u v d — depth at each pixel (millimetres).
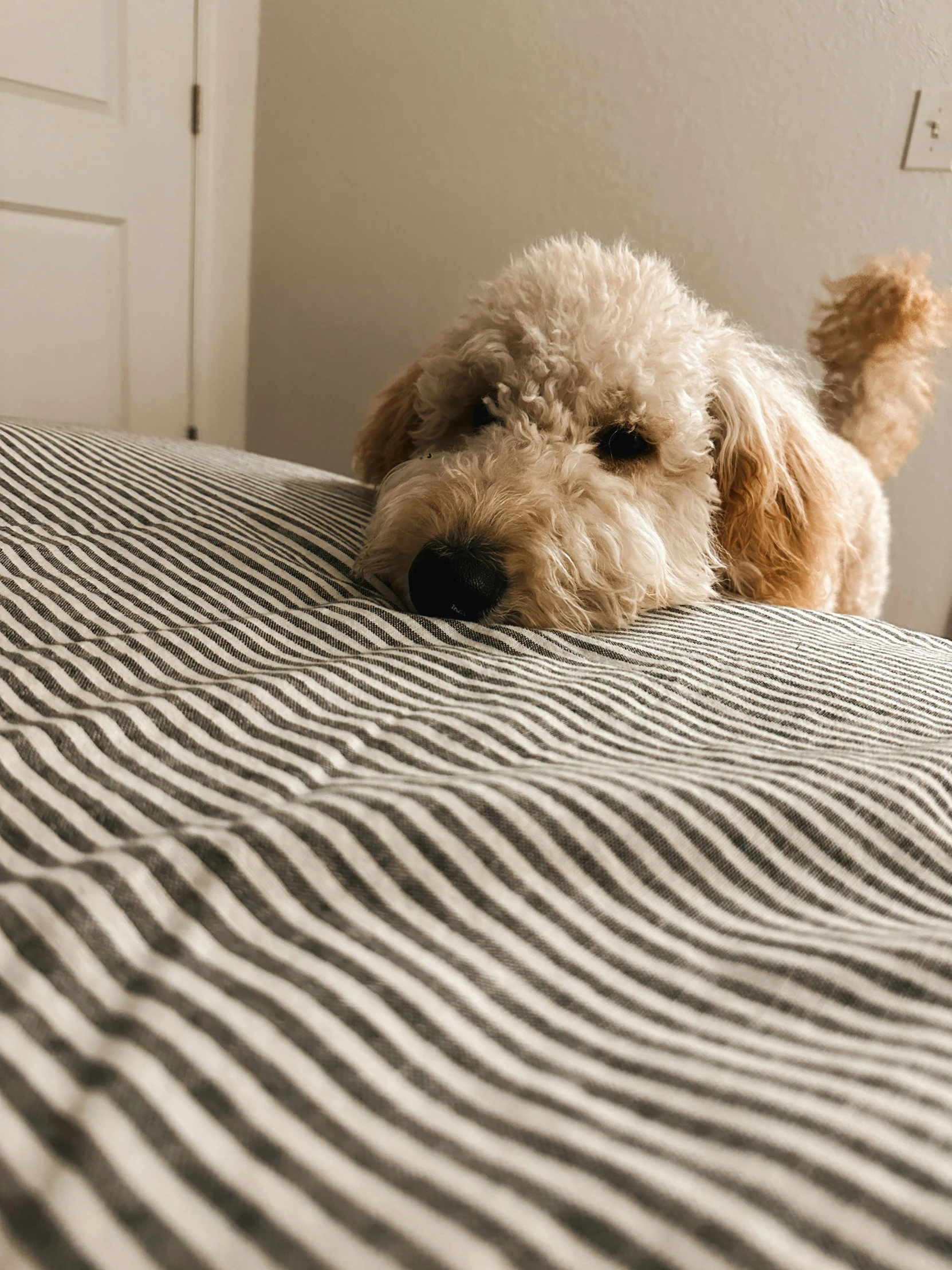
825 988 391
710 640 958
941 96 2180
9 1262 250
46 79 2602
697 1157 278
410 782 505
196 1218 262
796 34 2281
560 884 455
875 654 939
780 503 1371
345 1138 290
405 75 2732
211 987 352
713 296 2465
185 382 3109
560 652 859
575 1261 248
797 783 542
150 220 2906
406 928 413
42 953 358
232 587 901
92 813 469
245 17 2900
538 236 2645
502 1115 303
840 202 2314
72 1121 284
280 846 433
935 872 508
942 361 2309
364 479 1604
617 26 2447
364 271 2924
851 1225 256
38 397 2799
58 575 843
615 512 1096
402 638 835
